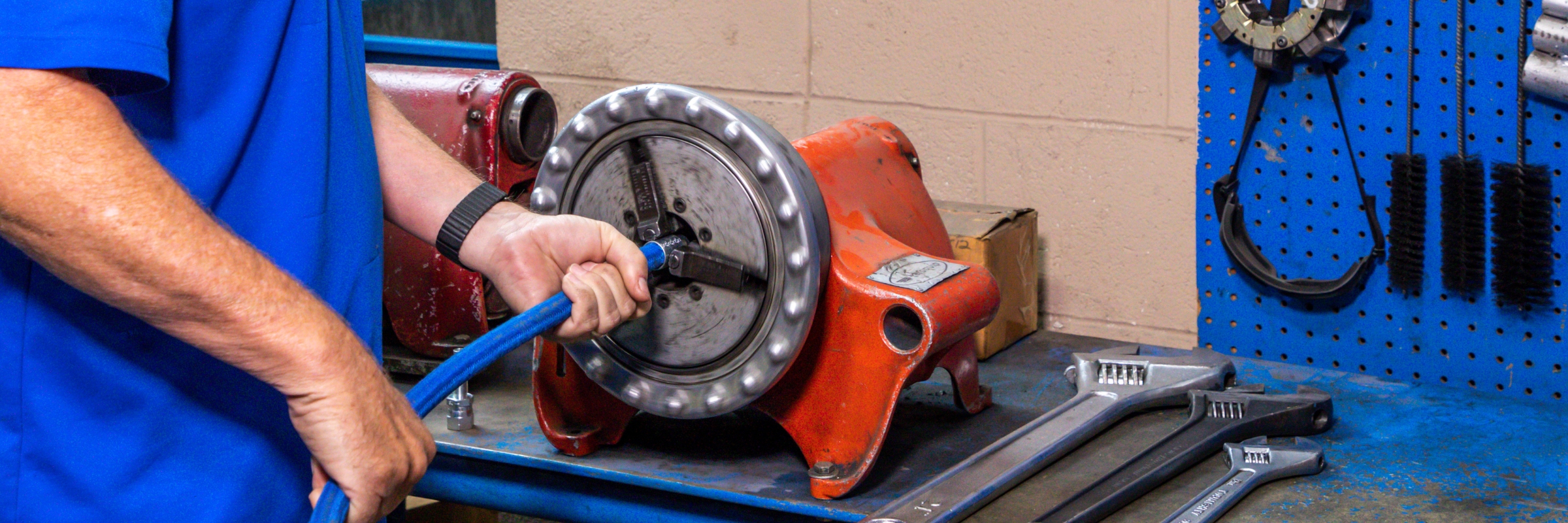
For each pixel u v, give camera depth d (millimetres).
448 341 1692
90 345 908
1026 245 1807
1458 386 1637
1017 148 1896
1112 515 1199
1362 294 1682
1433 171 1585
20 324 895
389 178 1126
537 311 1011
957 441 1438
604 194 1270
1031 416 1516
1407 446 1393
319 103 971
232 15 907
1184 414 1464
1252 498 1241
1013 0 1829
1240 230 1744
